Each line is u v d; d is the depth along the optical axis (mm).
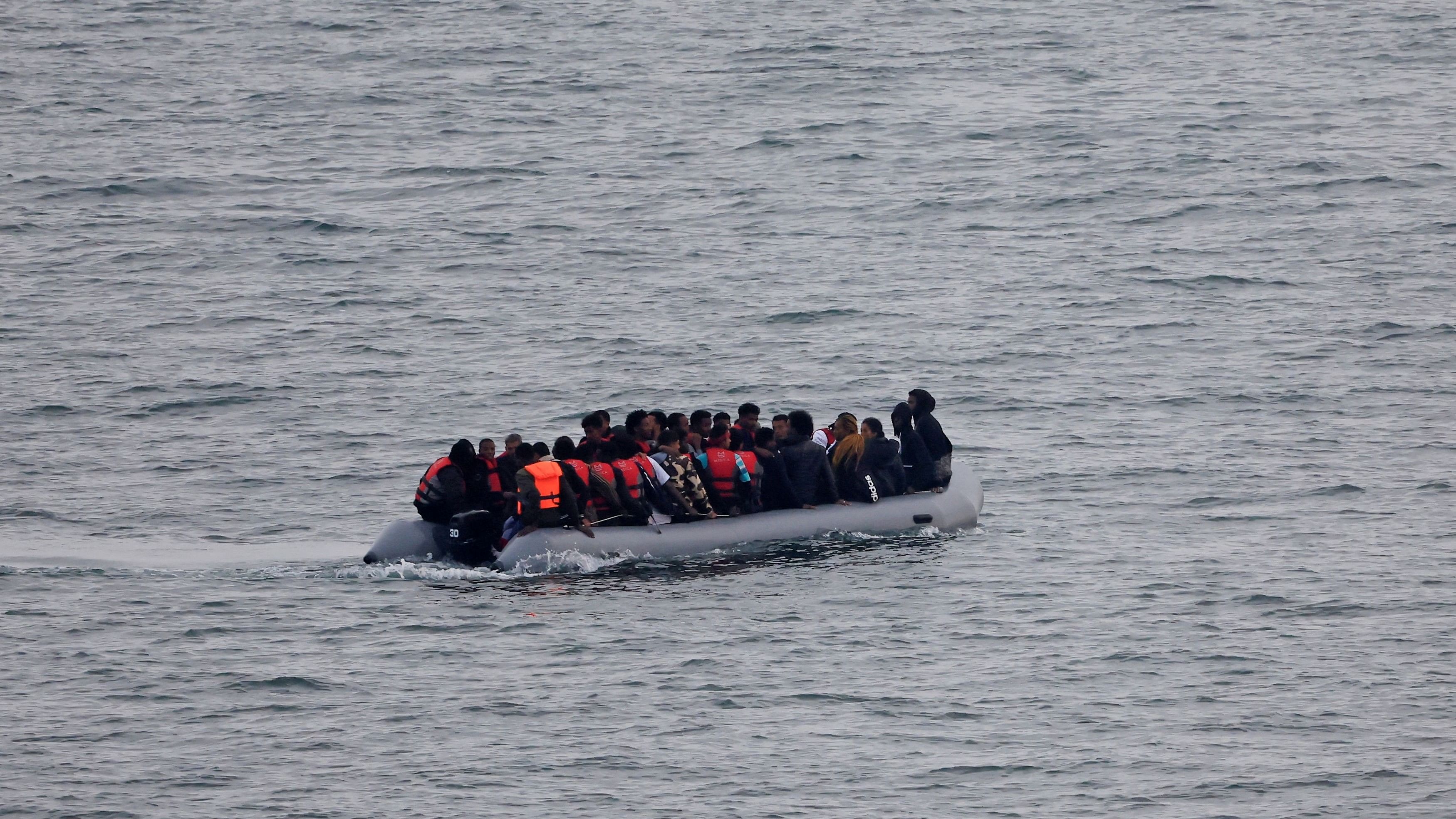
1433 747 49000
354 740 50062
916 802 46219
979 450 91750
